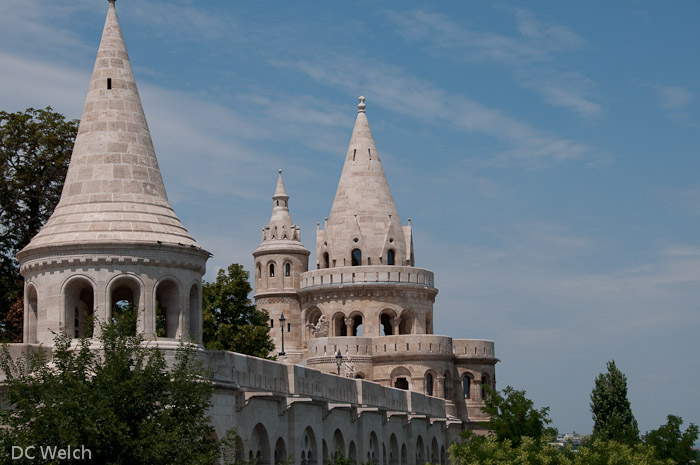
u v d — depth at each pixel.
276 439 62.16
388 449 82.94
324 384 70.50
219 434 54.47
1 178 82.75
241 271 101.44
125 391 43.97
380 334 120.56
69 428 42.31
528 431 78.12
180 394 46.03
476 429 121.12
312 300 123.31
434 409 99.88
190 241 56.56
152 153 58.00
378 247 123.56
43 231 55.94
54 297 54.09
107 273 54.00
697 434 83.25
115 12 59.31
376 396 81.25
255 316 102.00
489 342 123.69
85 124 57.25
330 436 70.12
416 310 121.56
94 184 56.03
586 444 88.44
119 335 46.47
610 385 118.38
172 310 55.59
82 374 44.97
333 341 116.06
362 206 124.31
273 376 62.56
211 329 97.50
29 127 85.50
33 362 45.44
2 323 82.88
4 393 51.31
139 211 55.81
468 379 122.44
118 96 57.44
